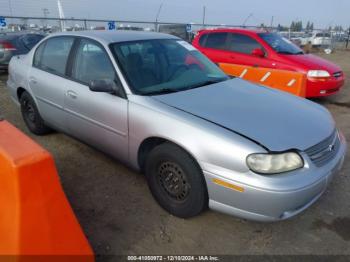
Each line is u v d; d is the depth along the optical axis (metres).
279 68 7.01
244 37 7.64
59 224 2.00
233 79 3.84
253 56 7.39
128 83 3.14
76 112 3.65
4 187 1.90
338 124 5.75
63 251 2.02
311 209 3.14
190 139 2.59
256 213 2.44
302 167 2.46
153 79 3.30
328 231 2.84
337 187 3.54
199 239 2.71
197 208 2.73
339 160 2.81
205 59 4.09
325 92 6.91
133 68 3.29
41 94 4.18
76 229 2.10
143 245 2.63
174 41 4.03
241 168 2.38
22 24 13.91
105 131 3.35
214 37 8.11
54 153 4.20
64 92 3.75
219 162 2.46
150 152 2.97
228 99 3.10
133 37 3.73
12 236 1.86
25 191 1.83
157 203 3.15
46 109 4.20
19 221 1.84
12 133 2.08
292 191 2.34
